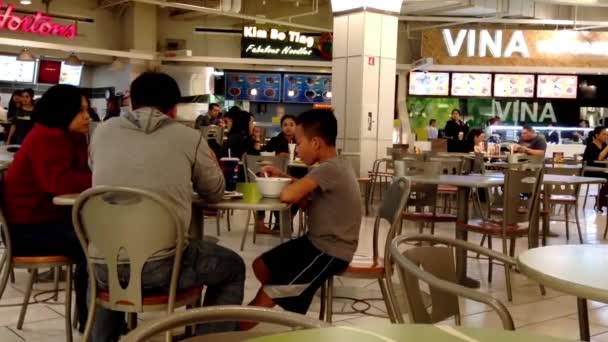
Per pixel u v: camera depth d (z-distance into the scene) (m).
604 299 1.36
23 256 2.93
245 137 7.07
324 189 2.80
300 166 5.98
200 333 2.48
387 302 3.08
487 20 13.48
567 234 6.94
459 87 14.68
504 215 4.45
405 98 15.11
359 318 3.78
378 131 9.13
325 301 3.21
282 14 15.74
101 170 2.50
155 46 15.19
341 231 2.84
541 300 4.35
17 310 3.69
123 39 15.21
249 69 15.30
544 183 5.06
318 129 2.91
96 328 2.75
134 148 2.48
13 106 8.02
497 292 4.54
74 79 14.95
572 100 14.80
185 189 2.51
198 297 2.58
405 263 1.71
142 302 2.40
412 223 7.82
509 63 13.73
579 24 13.98
